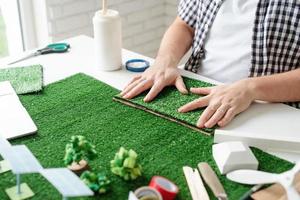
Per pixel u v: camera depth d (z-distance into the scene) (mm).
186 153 718
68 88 936
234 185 643
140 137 761
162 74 957
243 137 743
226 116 804
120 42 1019
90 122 807
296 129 798
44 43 1665
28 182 637
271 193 618
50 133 769
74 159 657
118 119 820
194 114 826
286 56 988
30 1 1598
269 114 846
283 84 895
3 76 974
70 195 535
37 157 700
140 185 641
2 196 612
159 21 2096
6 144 637
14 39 1646
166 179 629
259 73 1013
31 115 824
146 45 2098
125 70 1037
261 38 985
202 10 1100
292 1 943
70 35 1707
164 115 826
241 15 1021
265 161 703
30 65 1045
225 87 882
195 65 1121
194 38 1144
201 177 658
